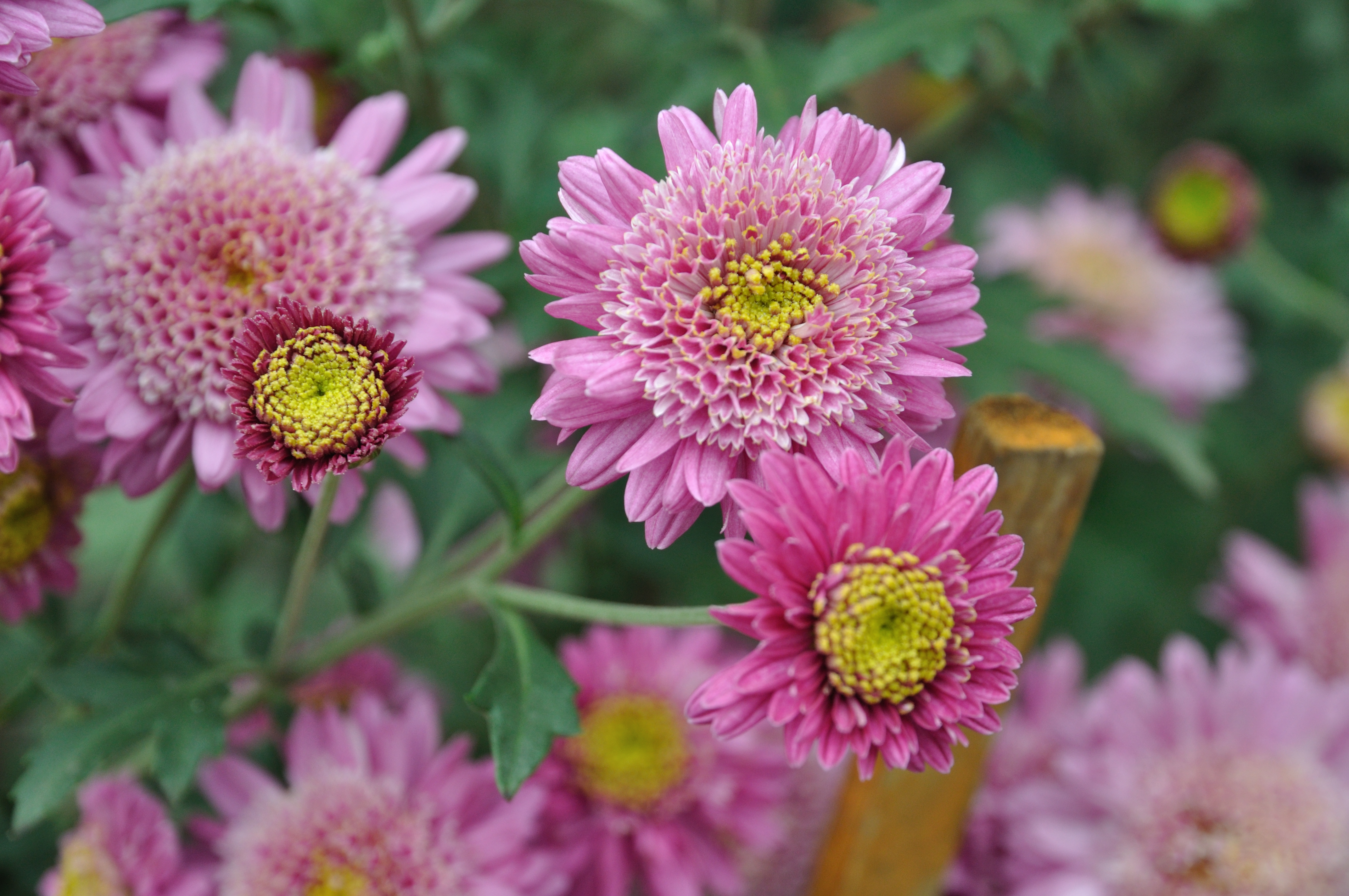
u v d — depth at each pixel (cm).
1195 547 80
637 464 40
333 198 45
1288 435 82
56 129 46
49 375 41
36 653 55
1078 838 54
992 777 55
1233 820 54
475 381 45
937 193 41
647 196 40
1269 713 56
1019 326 59
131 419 43
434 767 49
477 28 62
